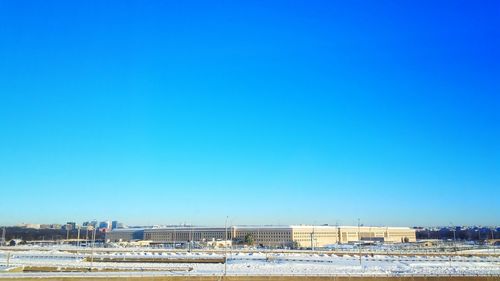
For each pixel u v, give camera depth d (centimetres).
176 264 13438
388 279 10556
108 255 16725
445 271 11812
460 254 18200
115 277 10056
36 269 11925
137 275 10300
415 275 10906
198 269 11938
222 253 18562
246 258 15962
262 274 10744
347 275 10788
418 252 19725
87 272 11000
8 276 9962
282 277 10525
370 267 12812
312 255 17388
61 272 11006
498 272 11631
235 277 10462
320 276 10600
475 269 12438
